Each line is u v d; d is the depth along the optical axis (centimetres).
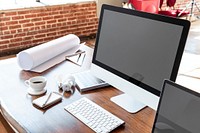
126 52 131
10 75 161
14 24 391
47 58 179
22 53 165
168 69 112
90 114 120
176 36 108
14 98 134
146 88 121
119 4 552
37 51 171
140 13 122
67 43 201
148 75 121
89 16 494
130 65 129
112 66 139
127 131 111
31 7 402
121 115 122
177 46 108
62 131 109
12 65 177
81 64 180
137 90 126
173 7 637
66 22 459
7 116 122
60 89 144
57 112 123
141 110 126
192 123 82
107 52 141
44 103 127
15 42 401
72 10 460
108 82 142
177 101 86
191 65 371
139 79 125
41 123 114
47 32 437
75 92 142
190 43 474
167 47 112
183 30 105
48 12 425
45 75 162
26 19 402
